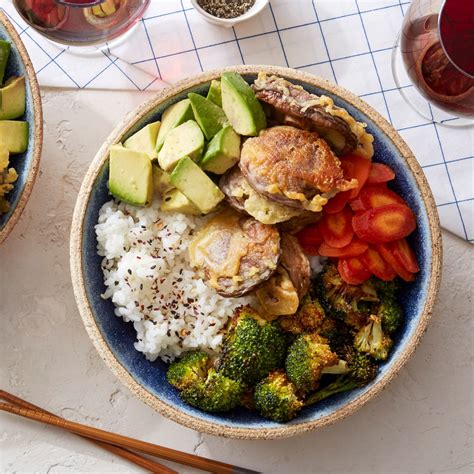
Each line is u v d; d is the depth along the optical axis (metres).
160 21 0.69
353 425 0.71
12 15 0.69
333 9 0.70
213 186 0.62
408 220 0.63
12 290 0.70
